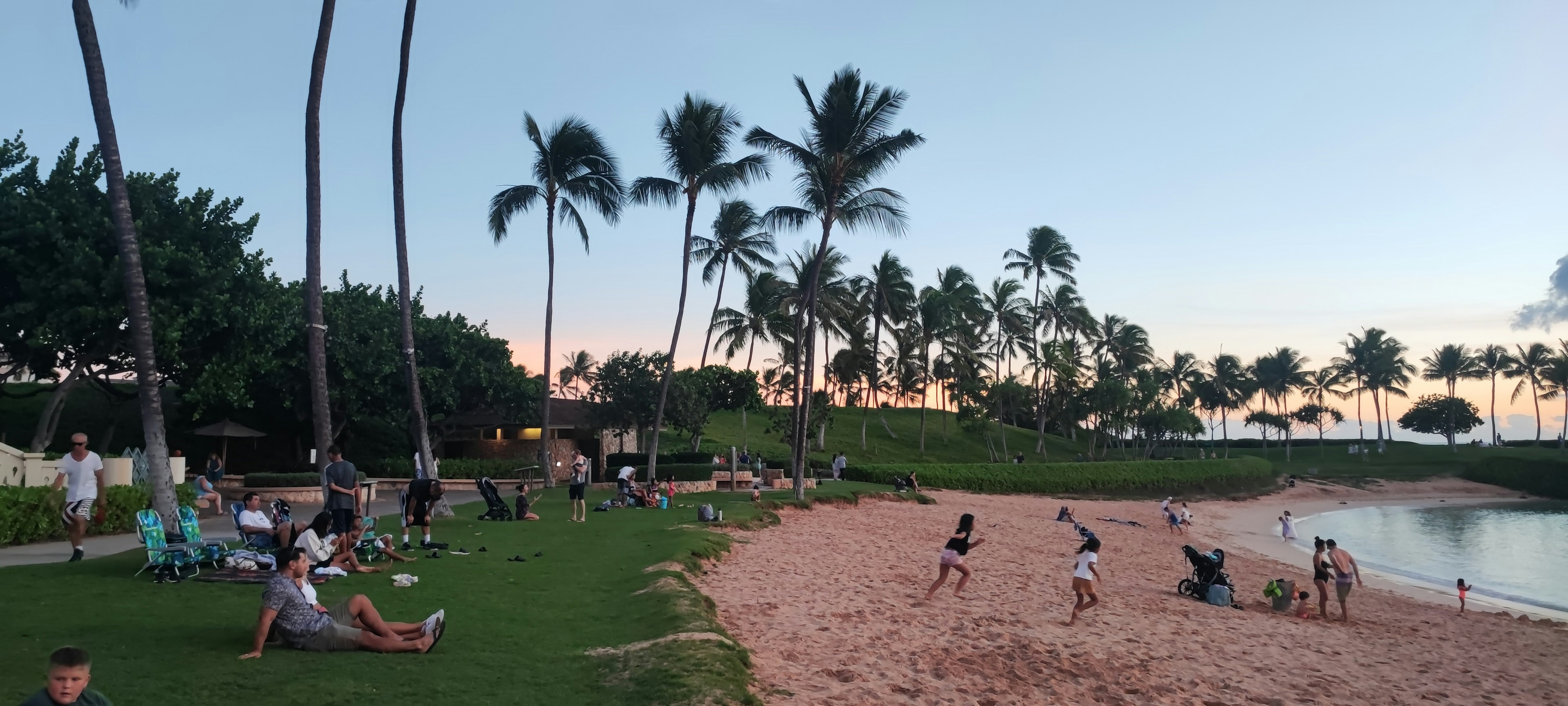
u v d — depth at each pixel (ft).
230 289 98.32
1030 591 53.57
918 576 55.88
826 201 105.09
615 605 35.96
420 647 26.66
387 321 139.13
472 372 145.28
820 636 35.88
